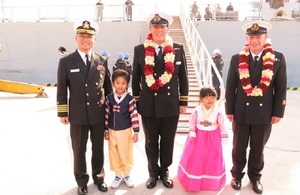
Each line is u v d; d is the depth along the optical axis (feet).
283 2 44.11
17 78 48.06
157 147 10.27
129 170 10.30
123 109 9.96
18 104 28.55
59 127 19.33
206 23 44.65
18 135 17.13
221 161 9.63
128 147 10.26
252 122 9.43
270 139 17.17
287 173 11.73
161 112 9.68
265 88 9.02
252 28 9.09
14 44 47.01
